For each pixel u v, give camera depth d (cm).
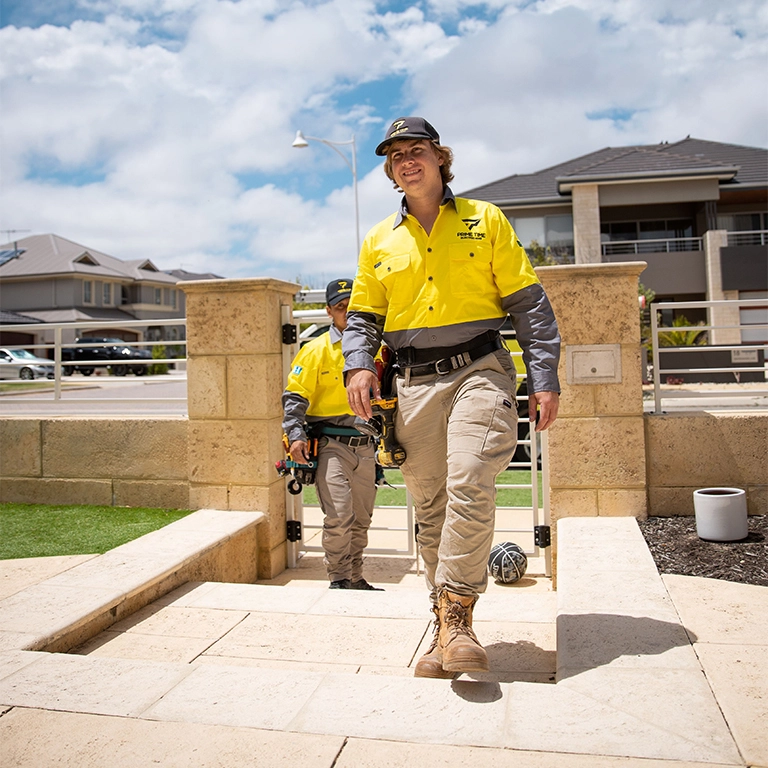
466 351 274
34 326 618
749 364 1762
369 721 229
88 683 262
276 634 356
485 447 259
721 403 1037
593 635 291
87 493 591
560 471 511
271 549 546
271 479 550
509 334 802
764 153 3191
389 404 286
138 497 581
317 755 210
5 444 607
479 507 256
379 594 417
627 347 504
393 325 287
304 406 462
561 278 506
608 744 209
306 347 468
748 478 502
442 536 262
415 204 286
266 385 545
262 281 538
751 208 2986
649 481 512
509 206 2970
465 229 277
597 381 504
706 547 426
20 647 297
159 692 253
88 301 5344
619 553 410
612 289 503
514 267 278
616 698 237
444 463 286
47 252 5462
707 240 2811
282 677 264
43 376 2917
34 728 229
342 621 373
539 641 350
